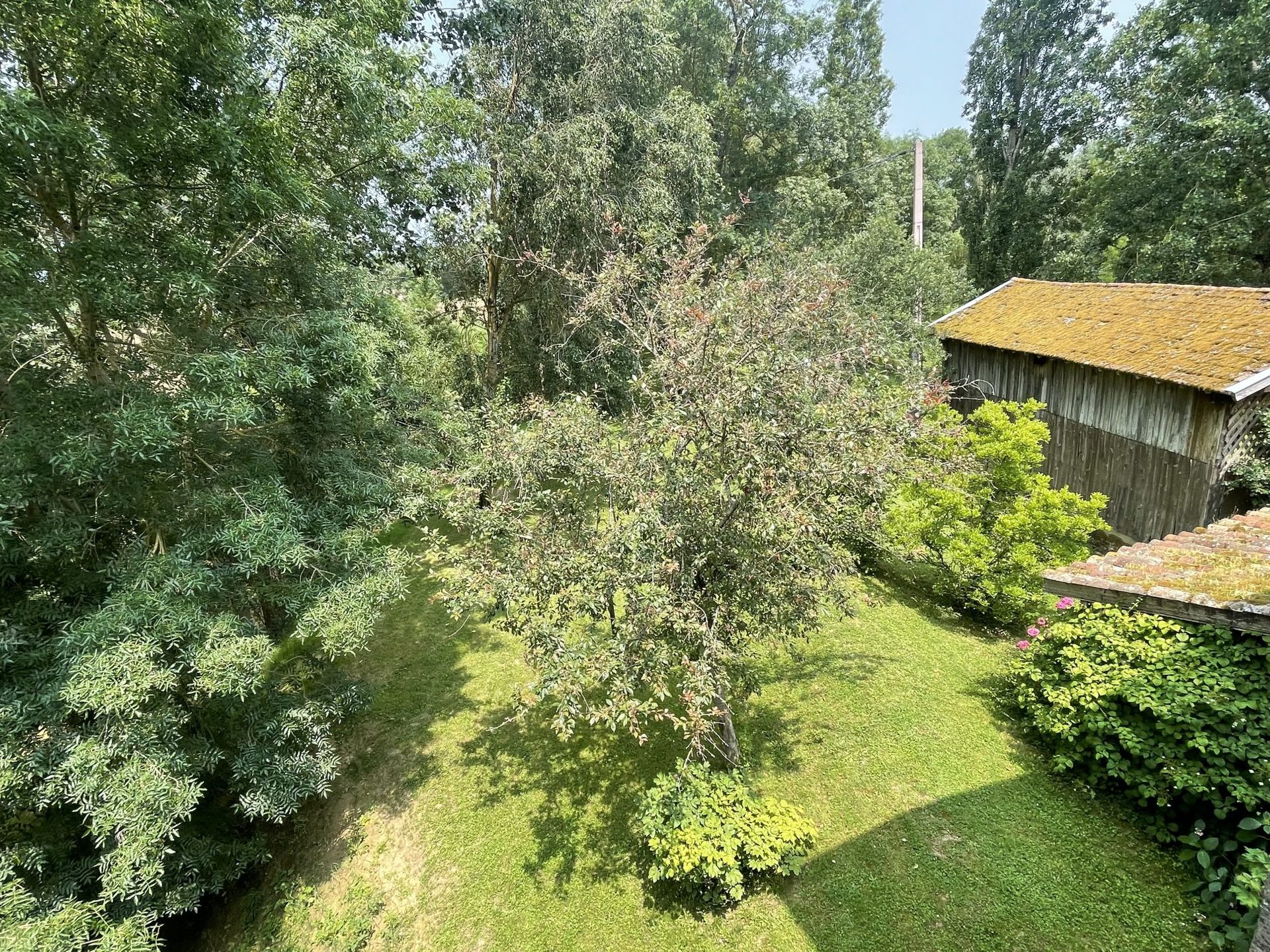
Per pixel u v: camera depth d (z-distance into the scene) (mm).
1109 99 16844
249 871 5570
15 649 4148
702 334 4578
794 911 4387
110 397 4348
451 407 8344
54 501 4453
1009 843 4598
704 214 12930
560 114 10484
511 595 4801
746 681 5078
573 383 11789
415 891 5109
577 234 10797
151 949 3945
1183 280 13445
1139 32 15461
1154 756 4531
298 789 5219
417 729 7004
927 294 12922
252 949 4883
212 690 4230
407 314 10141
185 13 4109
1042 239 19422
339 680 6543
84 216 4750
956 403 13023
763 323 4988
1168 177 13586
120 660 3887
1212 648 4801
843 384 4969
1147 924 3914
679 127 11648
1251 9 12039
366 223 7496
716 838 4551
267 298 6160
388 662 8320
